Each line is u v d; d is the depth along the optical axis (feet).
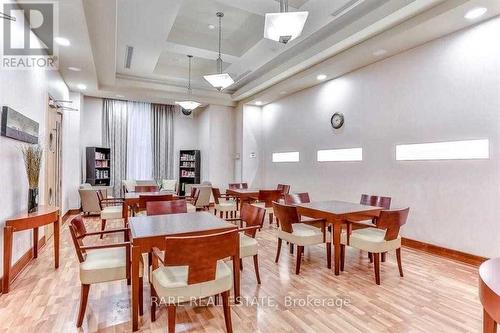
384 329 6.96
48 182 14.49
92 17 11.31
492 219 10.91
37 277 9.86
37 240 11.84
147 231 7.32
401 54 14.30
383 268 11.00
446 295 8.75
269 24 9.80
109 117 25.71
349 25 13.61
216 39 17.58
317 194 20.03
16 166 10.01
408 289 9.16
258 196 17.74
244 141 26.66
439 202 12.67
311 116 20.65
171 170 28.86
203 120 28.68
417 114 13.58
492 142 10.92
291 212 10.63
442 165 12.56
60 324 7.04
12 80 9.50
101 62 16.49
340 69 16.88
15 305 7.95
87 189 19.66
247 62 19.26
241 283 9.62
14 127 9.36
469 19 11.10
